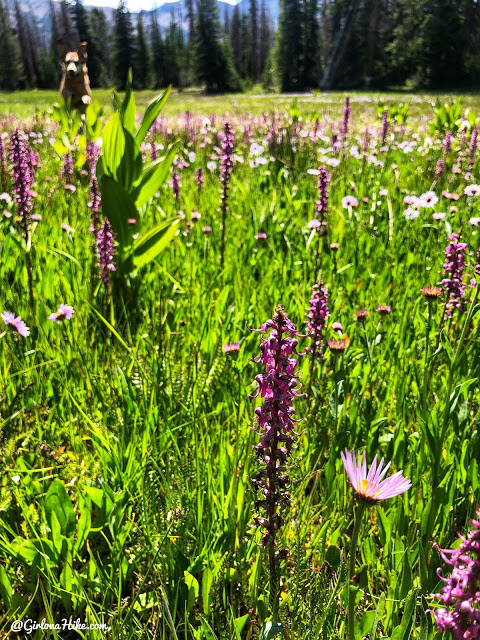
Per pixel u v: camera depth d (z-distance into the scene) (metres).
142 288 4.42
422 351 3.51
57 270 4.42
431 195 6.31
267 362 1.77
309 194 7.71
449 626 1.21
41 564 2.12
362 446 2.77
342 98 46.28
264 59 142.00
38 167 8.68
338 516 2.42
